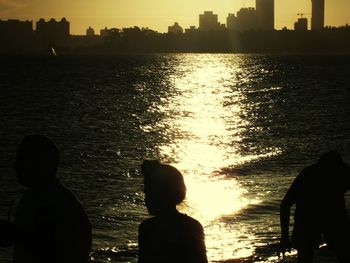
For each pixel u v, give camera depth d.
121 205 17.94
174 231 4.35
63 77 115.06
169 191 4.38
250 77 121.88
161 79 113.75
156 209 4.41
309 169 7.92
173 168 4.45
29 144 4.22
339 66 176.50
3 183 21.44
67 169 24.92
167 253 4.31
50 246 4.03
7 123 43.31
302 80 107.44
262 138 35.84
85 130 39.88
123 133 38.47
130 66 182.62
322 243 11.47
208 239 12.95
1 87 85.69
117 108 57.44
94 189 20.66
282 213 7.95
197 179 22.30
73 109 55.12
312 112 52.81
